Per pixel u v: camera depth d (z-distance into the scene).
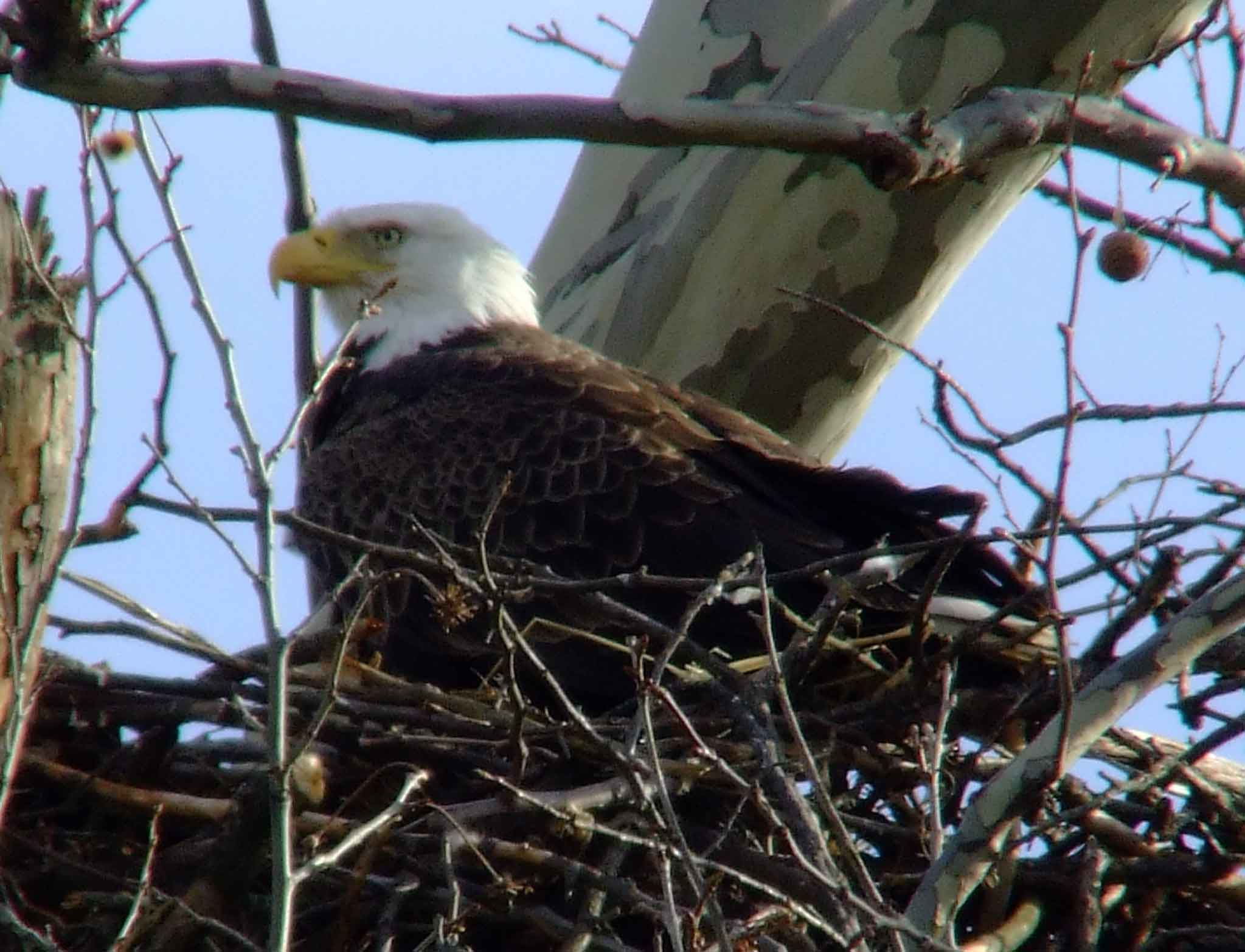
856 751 10.75
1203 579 10.59
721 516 12.53
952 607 11.68
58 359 8.97
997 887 10.52
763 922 8.58
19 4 8.77
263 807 9.79
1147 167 12.28
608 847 10.35
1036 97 11.63
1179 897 11.22
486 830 10.15
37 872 10.68
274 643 8.09
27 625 8.88
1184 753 10.20
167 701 11.02
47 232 9.37
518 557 12.61
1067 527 9.91
